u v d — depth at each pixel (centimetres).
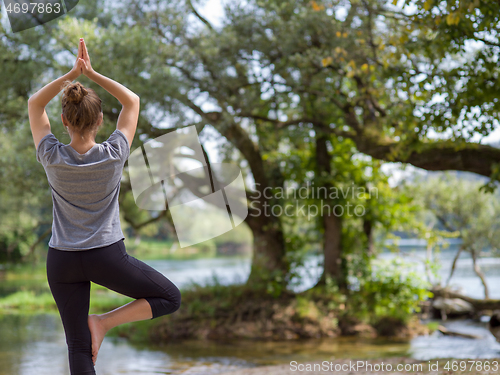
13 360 704
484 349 785
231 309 1048
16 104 950
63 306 213
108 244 208
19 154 974
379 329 1016
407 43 657
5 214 2166
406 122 649
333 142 1164
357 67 816
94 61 811
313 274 1162
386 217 1149
